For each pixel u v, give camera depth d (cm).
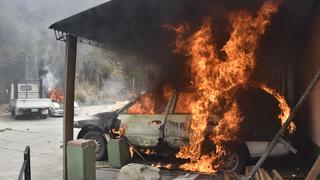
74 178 559
